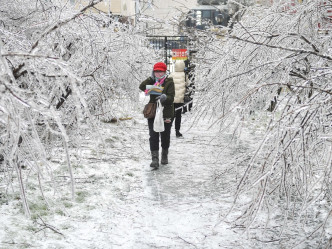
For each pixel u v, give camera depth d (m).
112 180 5.90
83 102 2.46
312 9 4.19
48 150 5.45
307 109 2.99
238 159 4.04
